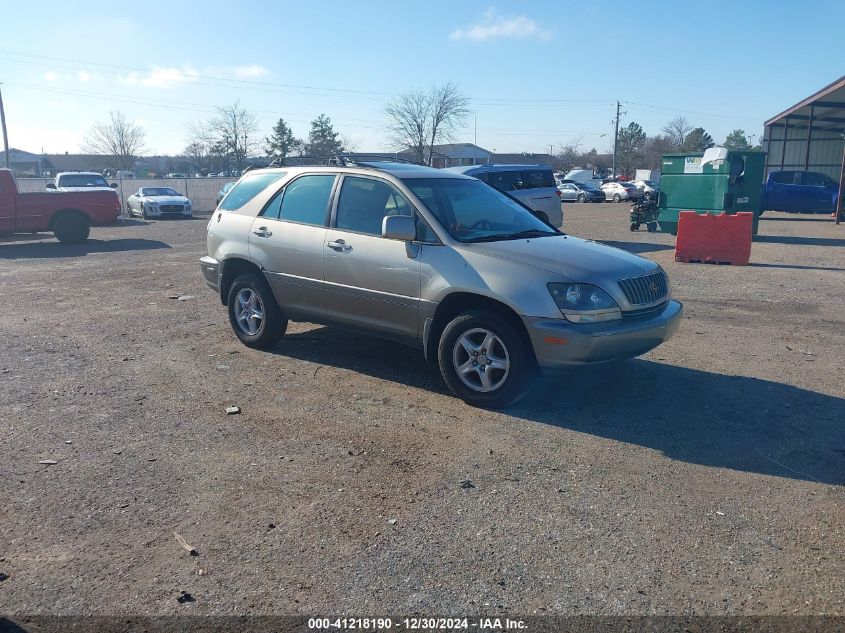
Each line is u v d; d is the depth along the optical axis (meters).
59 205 18.45
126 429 5.38
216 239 7.69
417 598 3.38
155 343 7.88
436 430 5.38
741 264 13.99
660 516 4.13
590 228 23.45
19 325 8.80
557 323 5.33
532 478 4.60
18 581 3.50
